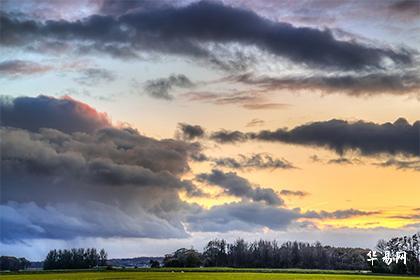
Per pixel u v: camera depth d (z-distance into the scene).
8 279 120.56
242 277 126.19
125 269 179.25
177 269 179.75
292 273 156.25
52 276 131.50
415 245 169.50
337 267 199.25
